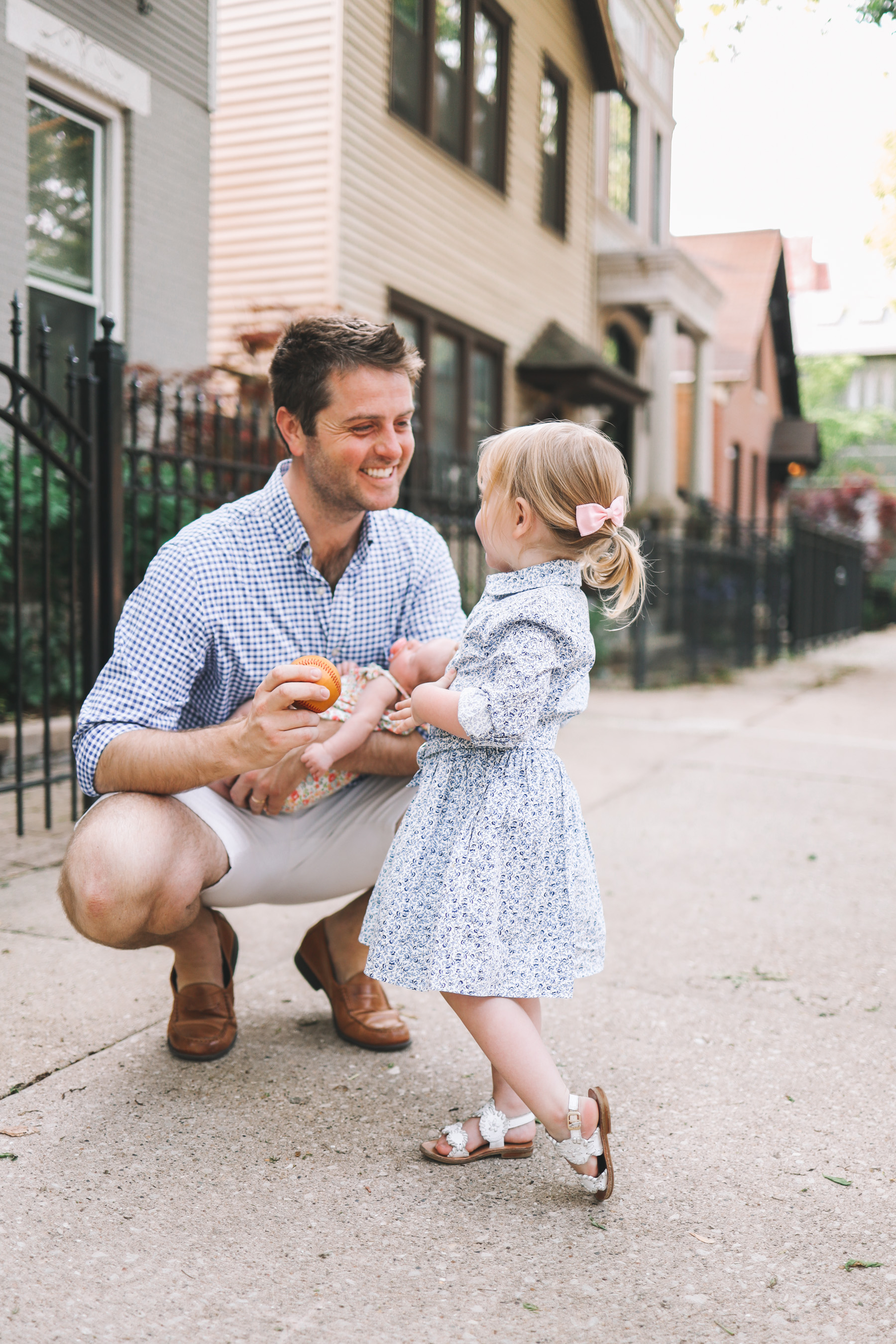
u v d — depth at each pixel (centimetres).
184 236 766
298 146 913
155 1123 224
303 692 202
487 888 201
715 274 2280
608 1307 172
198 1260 181
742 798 570
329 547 243
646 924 367
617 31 1427
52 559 584
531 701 201
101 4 678
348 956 267
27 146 648
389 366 222
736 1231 193
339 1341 162
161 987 296
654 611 1302
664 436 1403
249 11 921
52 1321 164
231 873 240
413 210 1007
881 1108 240
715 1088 249
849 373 4309
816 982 316
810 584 1750
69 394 435
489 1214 197
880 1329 167
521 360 1220
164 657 226
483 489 221
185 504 600
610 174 1483
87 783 227
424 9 1016
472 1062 258
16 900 361
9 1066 246
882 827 513
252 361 759
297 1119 229
